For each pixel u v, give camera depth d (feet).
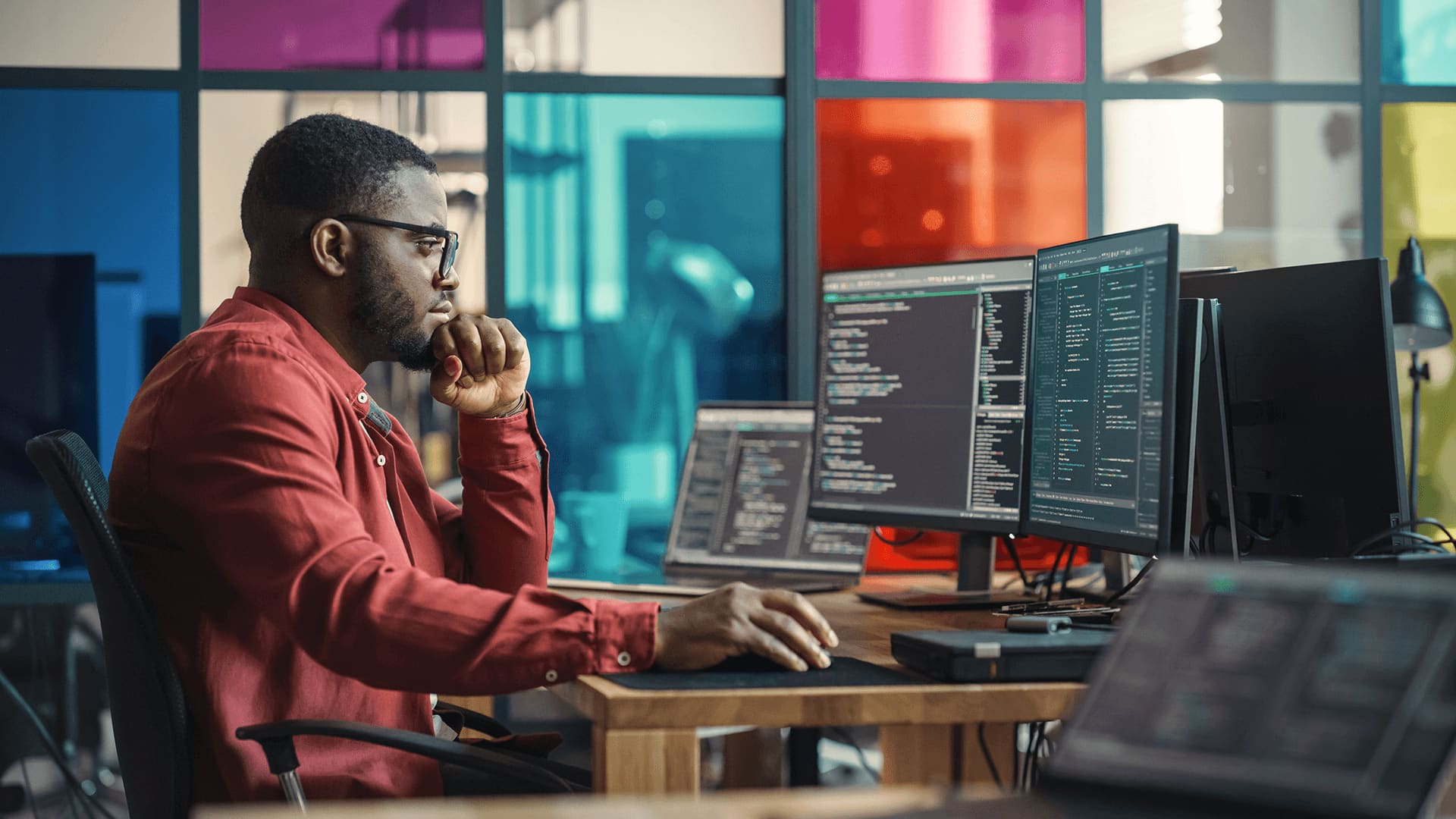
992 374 6.23
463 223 10.16
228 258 10.08
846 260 10.30
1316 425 5.62
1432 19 10.61
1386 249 10.62
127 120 10.02
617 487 10.34
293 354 4.62
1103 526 5.22
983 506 6.23
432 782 4.80
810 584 7.32
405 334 5.28
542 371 10.28
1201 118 10.48
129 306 10.07
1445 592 1.73
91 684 10.02
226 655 4.47
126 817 10.03
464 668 4.09
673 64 10.28
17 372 10.02
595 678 4.20
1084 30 10.43
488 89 10.13
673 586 7.23
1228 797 1.68
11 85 9.91
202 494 4.29
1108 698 1.88
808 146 10.20
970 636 4.30
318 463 4.38
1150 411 4.89
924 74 10.36
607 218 10.30
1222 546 5.85
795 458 7.86
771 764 7.96
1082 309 5.47
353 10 10.09
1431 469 10.51
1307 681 1.73
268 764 4.42
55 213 10.01
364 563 4.20
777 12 10.32
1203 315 5.72
